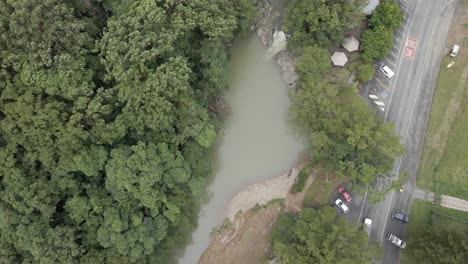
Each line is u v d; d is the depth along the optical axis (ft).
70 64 168.14
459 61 230.48
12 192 163.43
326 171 214.90
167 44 174.09
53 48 168.86
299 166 224.74
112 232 173.37
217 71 199.21
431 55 231.50
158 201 188.14
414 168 219.61
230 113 229.04
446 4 234.38
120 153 174.60
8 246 167.84
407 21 234.17
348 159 203.72
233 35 219.61
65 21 167.73
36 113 165.17
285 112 231.91
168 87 173.78
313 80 204.95
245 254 214.69
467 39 232.53
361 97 225.76
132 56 167.63
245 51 235.20
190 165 203.31
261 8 231.30
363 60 226.17
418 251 189.57
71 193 181.27
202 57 197.77
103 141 177.17
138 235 177.27
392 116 224.12
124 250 175.11
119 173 170.30
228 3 198.18
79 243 178.70
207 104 216.95
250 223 218.18
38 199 165.78
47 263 163.73
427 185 217.97
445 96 226.58
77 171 183.42
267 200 220.84
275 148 228.63
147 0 172.65
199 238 217.36
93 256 175.11
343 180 219.61
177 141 193.36
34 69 164.14
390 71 224.33
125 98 171.12
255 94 232.94
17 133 166.20
